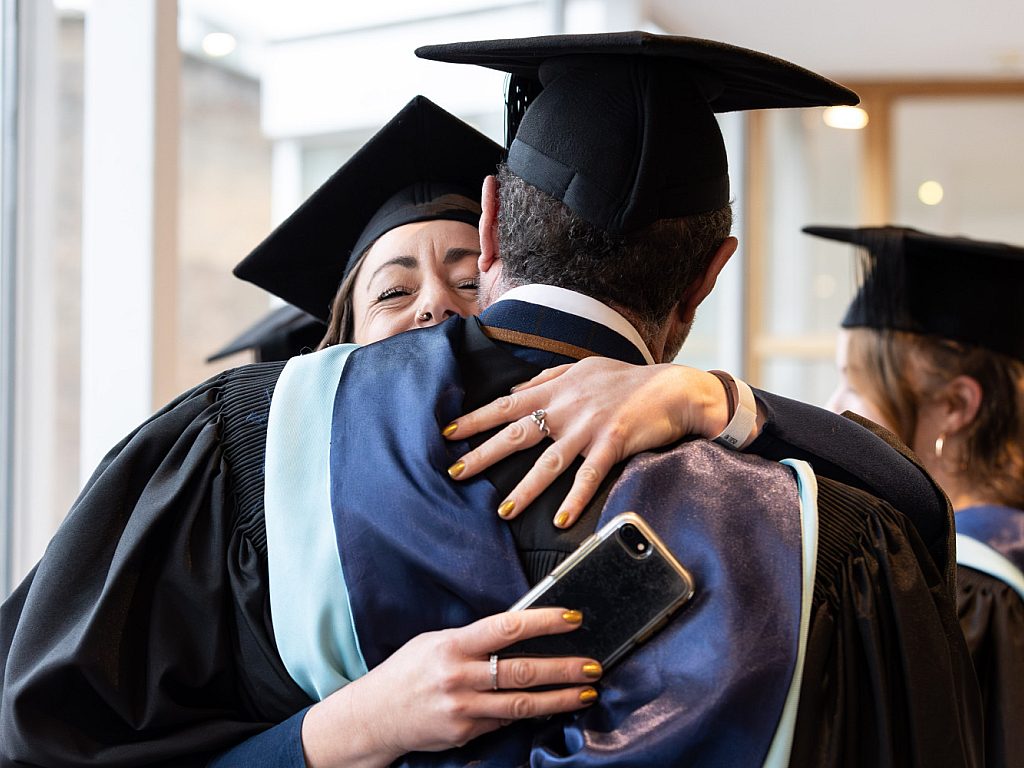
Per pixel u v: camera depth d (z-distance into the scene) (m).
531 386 1.17
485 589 1.05
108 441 2.66
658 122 1.17
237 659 1.16
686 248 1.21
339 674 1.10
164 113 2.67
